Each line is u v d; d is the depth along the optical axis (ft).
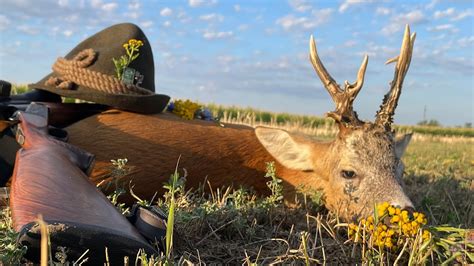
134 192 3.11
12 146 2.66
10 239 1.65
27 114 2.24
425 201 3.51
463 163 8.21
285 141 3.28
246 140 3.40
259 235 2.56
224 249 2.31
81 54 3.26
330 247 2.35
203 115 3.90
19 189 1.69
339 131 3.11
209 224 2.48
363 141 2.99
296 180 3.31
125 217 1.80
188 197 2.91
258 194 3.39
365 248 2.31
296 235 2.46
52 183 1.75
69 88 3.20
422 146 13.99
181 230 2.30
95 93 3.14
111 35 3.38
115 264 1.62
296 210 3.06
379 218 2.38
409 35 2.98
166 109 3.67
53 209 1.60
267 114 20.79
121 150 3.07
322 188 3.19
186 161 3.20
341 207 2.98
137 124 3.19
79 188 1.79
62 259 1.51
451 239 2.26
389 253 2.26
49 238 1.46
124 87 3.21
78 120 3.20
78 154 2.12
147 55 3.44
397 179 2.95
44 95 3.34
